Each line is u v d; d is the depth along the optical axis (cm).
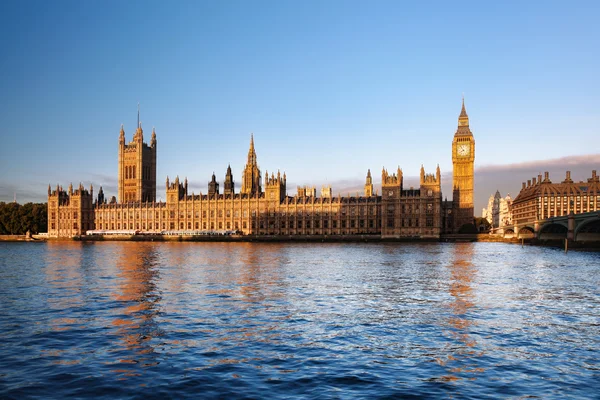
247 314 5134
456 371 3428
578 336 4359
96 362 3566
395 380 3247
